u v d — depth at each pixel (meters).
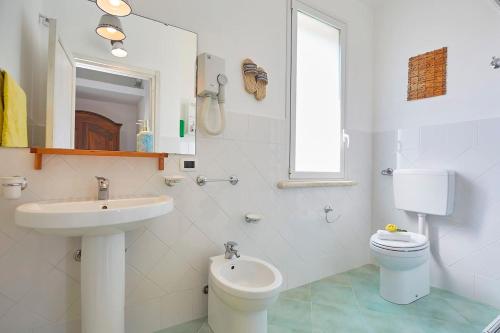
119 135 1.44
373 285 2.14
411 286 1.87
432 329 1.56
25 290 1.22
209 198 1.70
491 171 1.87
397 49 2.44
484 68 1.92
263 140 1.94
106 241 1.13
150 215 1.09
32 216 0.91
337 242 2.38
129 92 1.47
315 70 2.29
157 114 1.54
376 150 2.60
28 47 1.22
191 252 1.64
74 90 1.33
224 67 1.68
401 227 2.38
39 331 1.25
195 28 1.67
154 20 1.54
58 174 1.28
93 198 1.36
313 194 2.21
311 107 2.27
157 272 1.54
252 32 1.89
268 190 1.96
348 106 2.46
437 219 2.13
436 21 2.19
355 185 2.49
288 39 2.07
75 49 1.34
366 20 2.60
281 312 1.73
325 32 2.35
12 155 1.19
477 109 1.95
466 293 1.97
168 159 1.57
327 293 2.00
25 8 1.21
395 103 2.45
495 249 1.84
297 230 2.12
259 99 1.91
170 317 1.58
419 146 2.27
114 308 1.16
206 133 1.69
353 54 2.49
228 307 1.36
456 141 2.05
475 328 1.57
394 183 2.26
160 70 1.56
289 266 2.07
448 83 2.11
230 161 1.79
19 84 1.20
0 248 1.17
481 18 1.94
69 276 1.31
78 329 1.33
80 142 1.34
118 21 1.31
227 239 1.77
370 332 1.52
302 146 2.21
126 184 1.44
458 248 2.02
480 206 1.92
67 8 1.32
